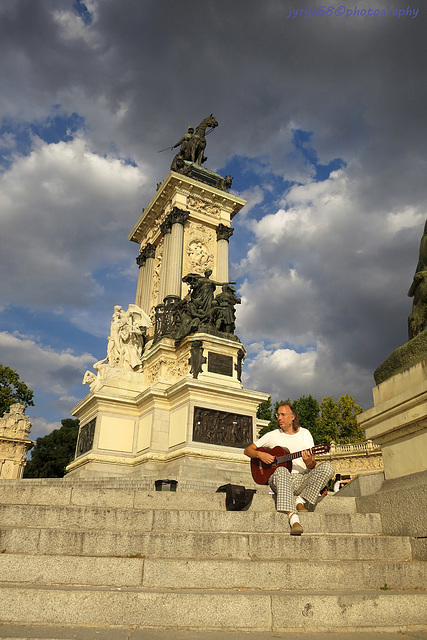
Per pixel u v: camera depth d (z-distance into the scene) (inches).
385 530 254.7
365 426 309.3
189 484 773.3
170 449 959.0
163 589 180.7
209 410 950.4
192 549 207.0
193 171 1540.4
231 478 850.8
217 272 1430.9
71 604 158.2
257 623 159.8
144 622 157.8
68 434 2432.3
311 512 253.1
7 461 2038.6
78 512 236.2
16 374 2320.4
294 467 257.3
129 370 1147.3
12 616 156.0
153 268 1521.9
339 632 159.8
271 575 186.2
